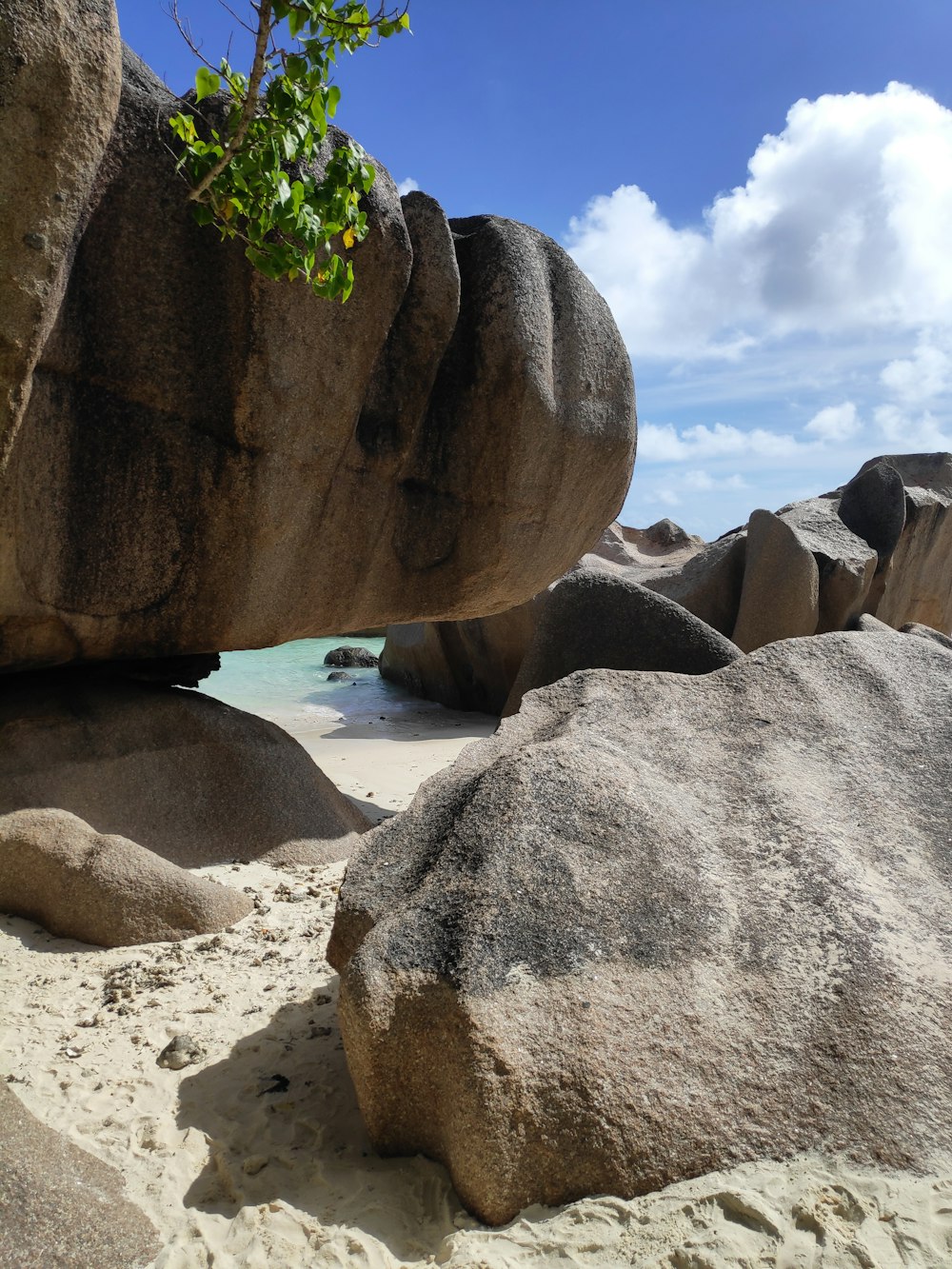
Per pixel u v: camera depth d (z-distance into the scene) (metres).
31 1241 1.73
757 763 2.61
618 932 2.04
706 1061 1.90
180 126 3.23
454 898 2.09
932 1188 1.79
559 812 2.23
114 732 4.11
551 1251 1.71
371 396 4.20
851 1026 1.97
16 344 3.08
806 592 9.19
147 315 3.62
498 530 4.64
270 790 4.30
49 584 3.71
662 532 18.59
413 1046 1.95
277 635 4.35
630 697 2.86
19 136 2.87
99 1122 2.26
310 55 2.97
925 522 12.51
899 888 2.30
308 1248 1.81
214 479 3.88
